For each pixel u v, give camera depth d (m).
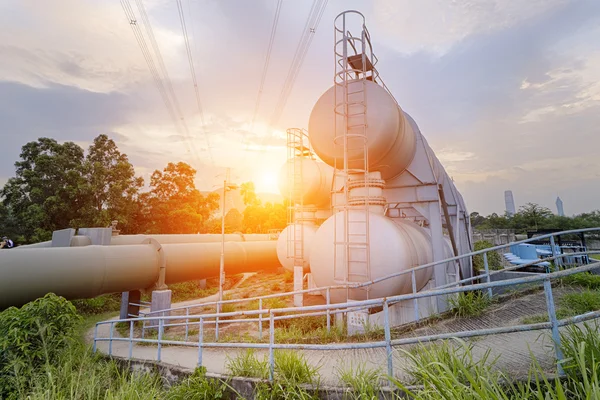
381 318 8.05
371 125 8.91
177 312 19.86
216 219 53.22
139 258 14.34
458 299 6.30
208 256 18.61
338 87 9.48
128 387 5.28
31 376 6.07
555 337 2.74
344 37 9.24
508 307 6.07
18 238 25.91
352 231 8.81
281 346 4.20
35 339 6.96
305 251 17.17
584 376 2.03
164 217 36.00
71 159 30.28
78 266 12.05
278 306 15.34
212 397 4.59
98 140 32.56
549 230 18.84
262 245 23.95
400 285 8.19
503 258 19.75
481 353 3.89
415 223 13.38
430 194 11.17
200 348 5.52
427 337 3.18
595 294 5.55
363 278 8.32
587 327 2.91
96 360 8.07
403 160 10.66
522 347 3.94
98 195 29.61
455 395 2.32
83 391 5.57
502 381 2.97
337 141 9.20
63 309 7.82
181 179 39.59
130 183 31.84
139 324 15.80
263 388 4.09
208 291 27.64
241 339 9.77
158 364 6.57
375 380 3.59
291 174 17.89
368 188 9.12
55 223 27.50
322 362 4.91
